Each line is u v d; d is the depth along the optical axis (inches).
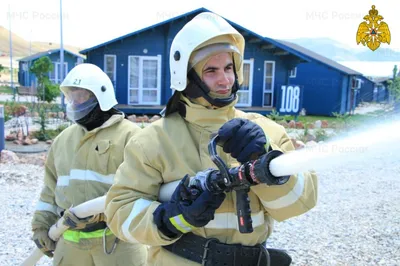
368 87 892.6
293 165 51.5
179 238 72.0
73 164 113.8
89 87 111.4
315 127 638.5
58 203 115.6
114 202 72.7
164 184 72.6
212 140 61.4
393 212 257.0
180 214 62.1
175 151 71.5
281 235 220.8
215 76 71.3
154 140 72.6
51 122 574.2
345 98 948.0
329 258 192.4
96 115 114.5
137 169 72.8
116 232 73.9
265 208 72.7
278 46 790.5
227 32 71.2
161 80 796.6
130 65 785.6
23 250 203.8
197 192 61.5
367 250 200.8
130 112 768.9
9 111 630.5
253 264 70.9
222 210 70.1
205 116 72.6
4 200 275.7
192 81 72.6
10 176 328.2
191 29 71.3
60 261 113.6
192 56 71.4
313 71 977.5
